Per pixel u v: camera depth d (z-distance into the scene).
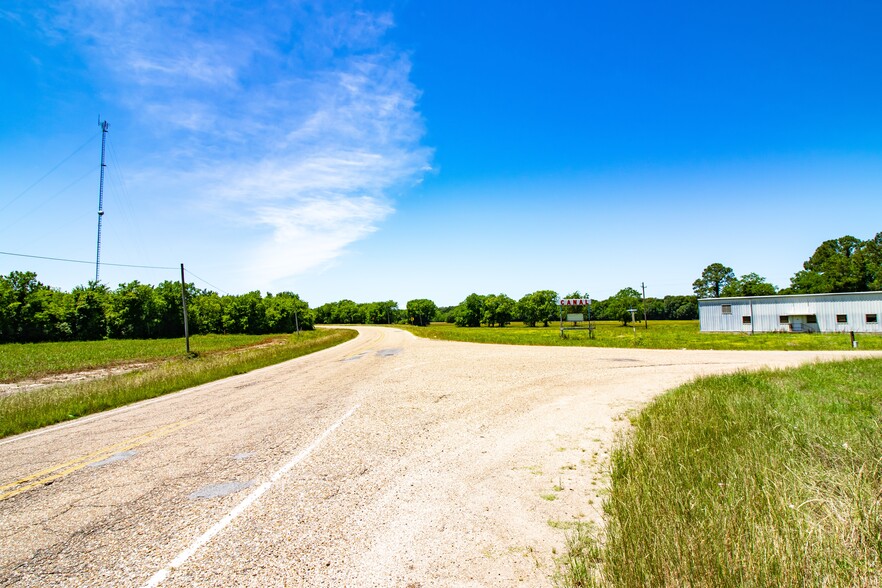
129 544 3.99
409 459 6.32
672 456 5.16
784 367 14.97
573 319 39.09
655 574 2.91
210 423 9.12
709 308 42.12
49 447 7.75
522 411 9.41
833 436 5.72
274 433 8.02
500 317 112.88
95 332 69.12
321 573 3.45
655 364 17.42
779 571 2.81
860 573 2.88
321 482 5.46
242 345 50.50
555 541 3.89
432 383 13.78
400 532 4.12
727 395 9.09
